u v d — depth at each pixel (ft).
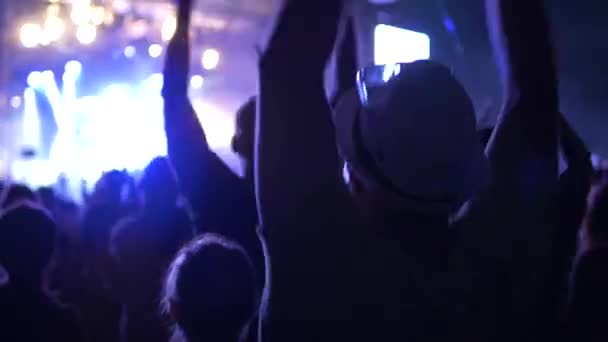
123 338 12.30
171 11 62.54
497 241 4.42
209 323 6.33
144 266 12.29
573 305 7.69
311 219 4.06
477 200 4.49
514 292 4.38
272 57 4.15
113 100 62.13
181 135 8.38
